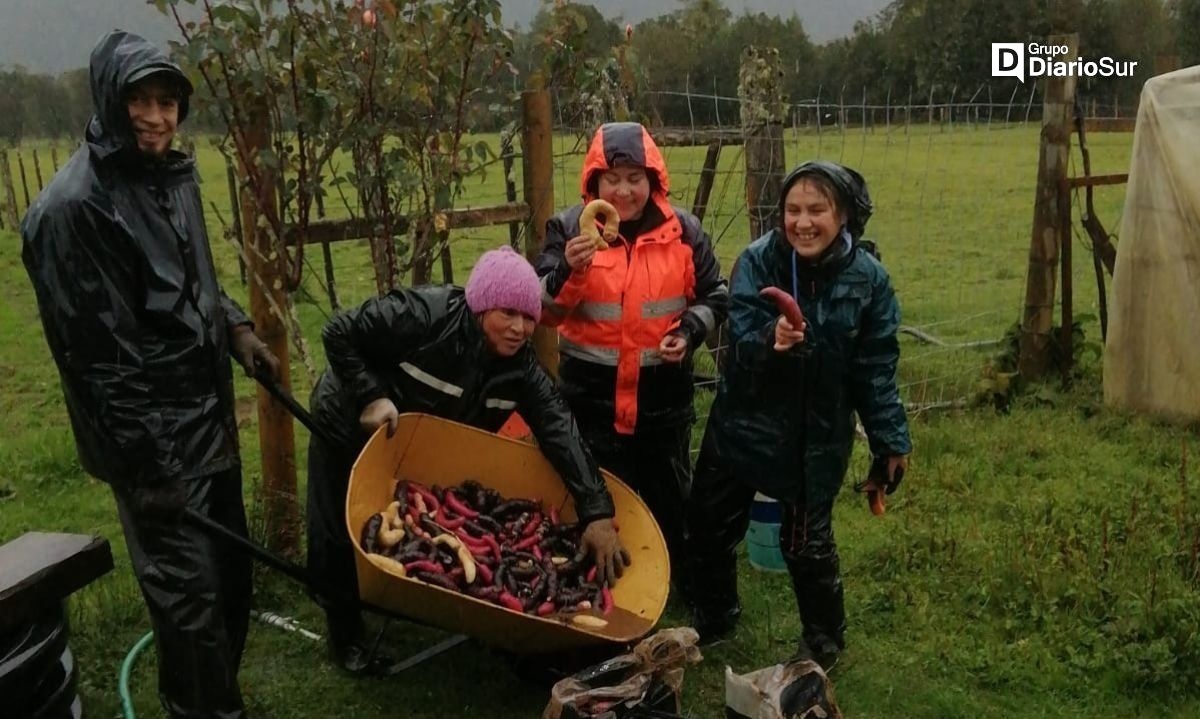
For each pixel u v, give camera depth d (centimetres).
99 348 301
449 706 387
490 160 497
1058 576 450
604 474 395
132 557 327
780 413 376
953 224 1422
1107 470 602
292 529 490
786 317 345
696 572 419
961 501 558
